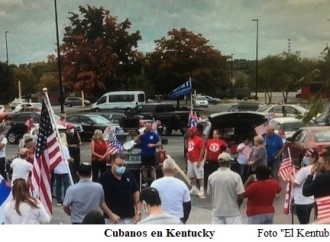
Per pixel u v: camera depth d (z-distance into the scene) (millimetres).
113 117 33938
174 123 34312
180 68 47250
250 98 58219
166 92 49219
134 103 44781
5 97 65688
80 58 47500
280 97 55781
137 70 49844
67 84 47781
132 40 48750
